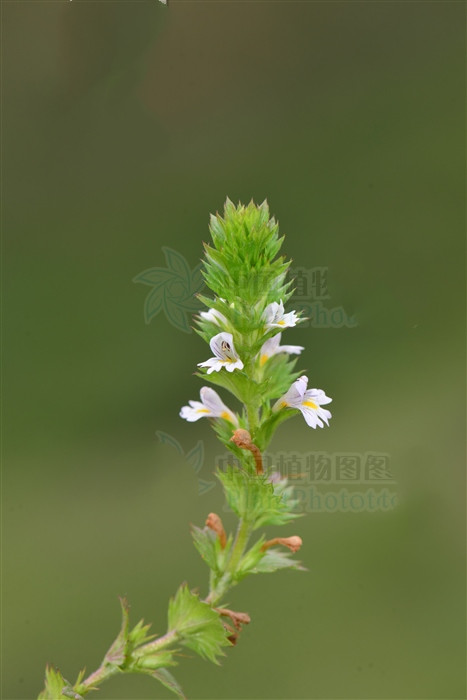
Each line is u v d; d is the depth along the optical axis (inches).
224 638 13.8
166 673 13.8
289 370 13.9
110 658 13.8
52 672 13.7
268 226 13.7
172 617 13.9
